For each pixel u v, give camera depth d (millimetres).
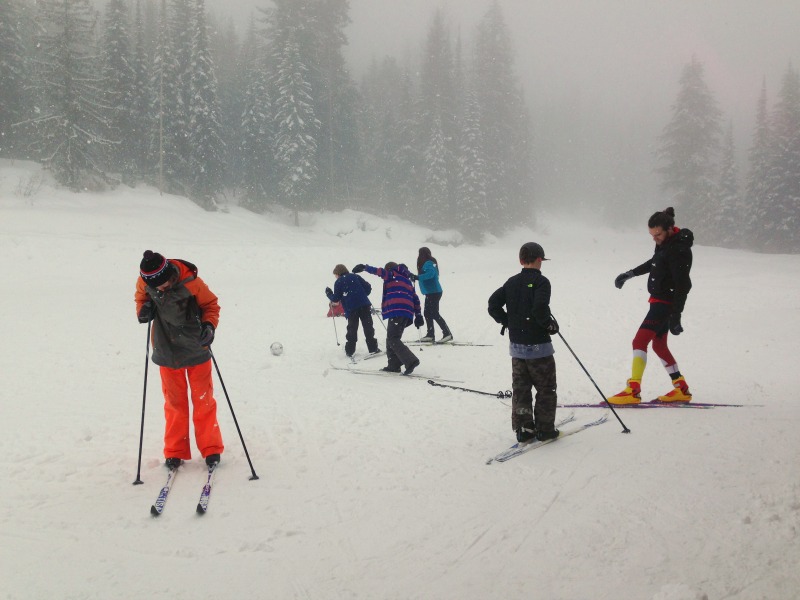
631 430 4422
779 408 4797
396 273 7383
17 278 18375
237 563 2715
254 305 14836
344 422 5227
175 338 4016
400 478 3779
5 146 34688
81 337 10109
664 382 6293
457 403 5801
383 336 10500
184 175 38562
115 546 2912
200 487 3732
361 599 2359
